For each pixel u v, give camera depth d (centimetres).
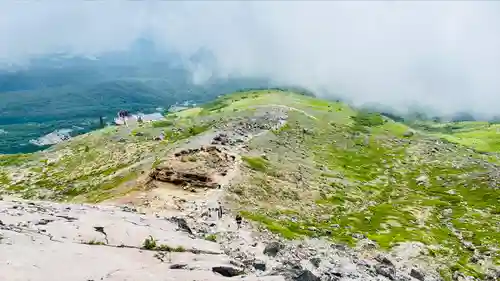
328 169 19350
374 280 4525
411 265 8975
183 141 19488
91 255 3152
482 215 15350
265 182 12988
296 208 12031
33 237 3284
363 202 15262
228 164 13300
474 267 9938
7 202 4597
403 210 15075
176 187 10369
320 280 3497
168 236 4047
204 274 3097
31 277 2598
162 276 2967
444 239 12000
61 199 15450
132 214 4925
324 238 9131
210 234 5609
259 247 5256
